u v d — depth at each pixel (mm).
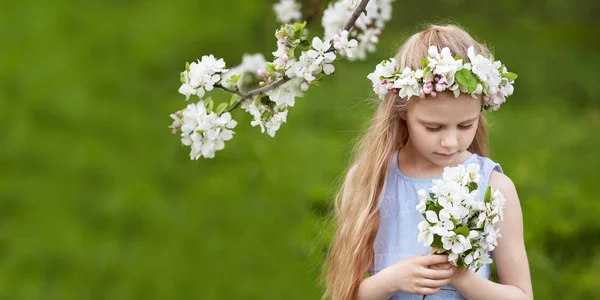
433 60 2266
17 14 11289
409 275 2344
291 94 2523
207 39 11242
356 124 8422
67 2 11445
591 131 9039
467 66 2256
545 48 12250
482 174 2514
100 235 6543
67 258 6129
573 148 8172
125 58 10641
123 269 5918
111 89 9844
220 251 5930
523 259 2459
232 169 7508
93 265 6012
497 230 2205
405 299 2525
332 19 3602
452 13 13852
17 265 6086
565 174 7180
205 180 7426
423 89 2264
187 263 5852
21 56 10367
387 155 2578
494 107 2395
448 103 2279
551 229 5590
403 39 3309
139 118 9016
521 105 10305
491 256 2541
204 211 6688
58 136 8477
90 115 9047
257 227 6234
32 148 8242
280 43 2535
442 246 2186
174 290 5500
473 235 2137
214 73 2494
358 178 2646
